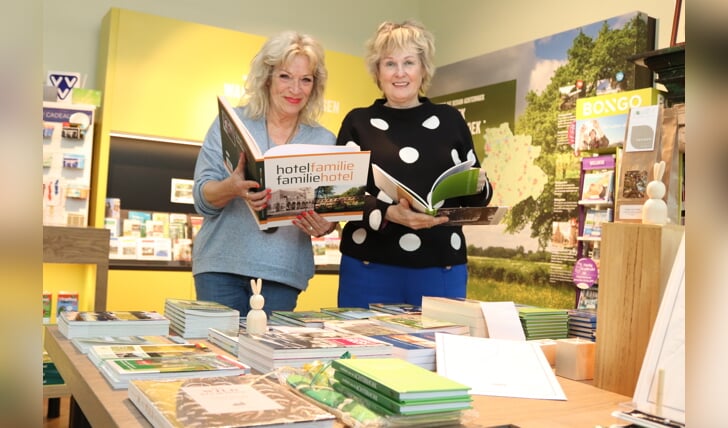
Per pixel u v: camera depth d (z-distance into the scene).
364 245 2.37
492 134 5.39
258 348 1.34
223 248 2.30
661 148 1.70
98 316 1.67
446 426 0.99
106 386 1.14
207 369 1.20
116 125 4.51
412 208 2.14
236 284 2.33
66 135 4.22
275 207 2.04
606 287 1.38
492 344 1.45
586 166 4.23
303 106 2.43
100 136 4.50
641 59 3.70
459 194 2.19
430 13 6.35
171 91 4.68
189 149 5.07
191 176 5.08
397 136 2.42
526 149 5.05
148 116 4.61
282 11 5.68
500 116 5.31
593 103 4.12
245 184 1.99
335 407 1.01
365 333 1.60
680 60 3.50
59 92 4.30
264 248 2.29
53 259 2.97
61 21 4.75
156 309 4.43
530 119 5.03
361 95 5.50
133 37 4.57
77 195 4.23
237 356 1.47
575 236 4.55
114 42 4.52
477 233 5.43
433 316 1.91
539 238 4.85
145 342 1.49
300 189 2.02
